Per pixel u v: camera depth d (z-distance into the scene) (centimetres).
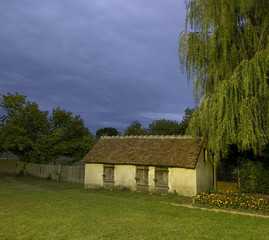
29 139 2722
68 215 1035
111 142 2030
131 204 1269
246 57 1230
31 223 920
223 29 1187
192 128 1377
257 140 1102
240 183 1559
